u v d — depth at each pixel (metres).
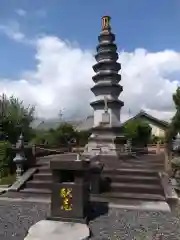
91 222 7.46
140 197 9.96
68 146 26.66
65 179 7.81
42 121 41.38
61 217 7.35
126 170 12.01
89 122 39.28
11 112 27.03
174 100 21.25
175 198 9.67
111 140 16.73
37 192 10.99
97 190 10.40
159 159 16.42
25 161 12.55
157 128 39.09
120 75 18.19
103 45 18.17
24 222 7.48
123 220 7.66
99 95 17.95
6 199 10.09
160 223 7.44
